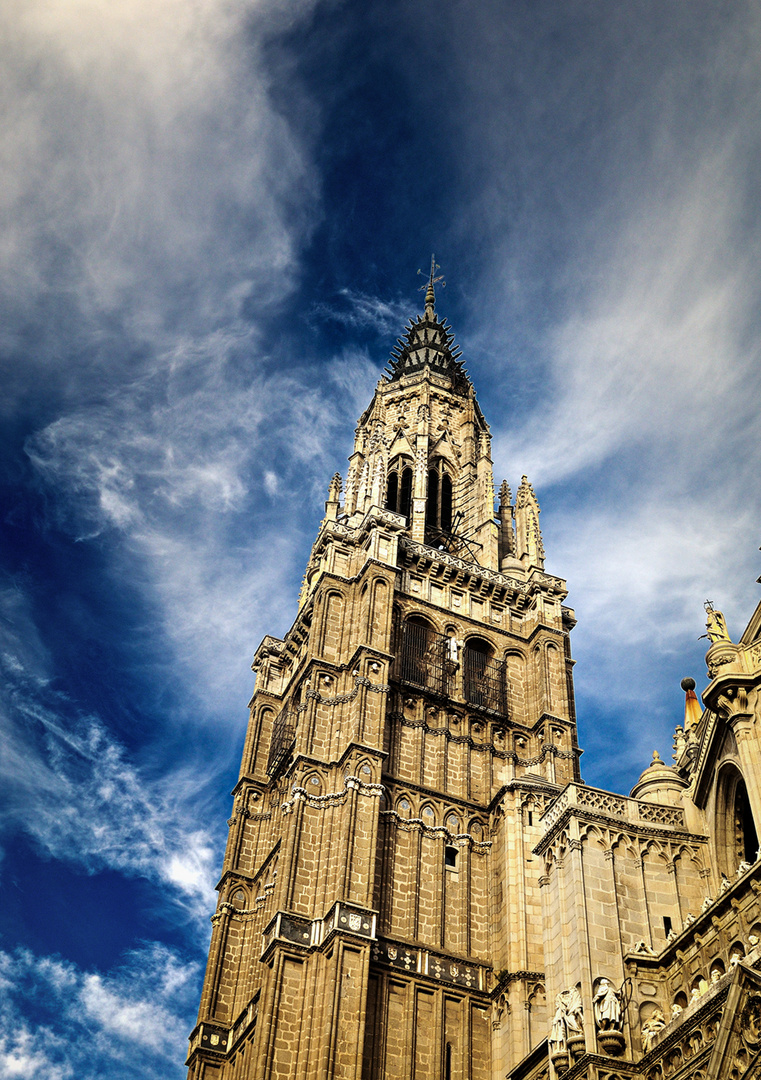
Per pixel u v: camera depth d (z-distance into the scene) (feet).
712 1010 114.21
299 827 172.14
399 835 176.86
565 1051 129.18
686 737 187.11
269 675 231.09
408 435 272.72
